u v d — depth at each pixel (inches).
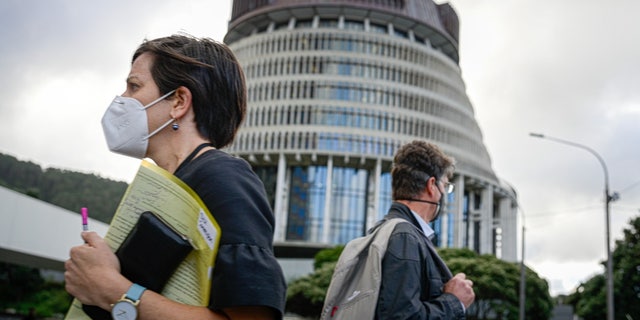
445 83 3543.3
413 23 3572.8
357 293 128.6
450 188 161.9
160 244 62.4
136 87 77.3
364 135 3228.3
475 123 3718.0
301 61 3363.7
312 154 3179.1
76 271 62.4
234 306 60.6
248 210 66.4
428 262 133.0
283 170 3203.7
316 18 3526.1
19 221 912.3
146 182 65.7
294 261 2551.7
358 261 137.9
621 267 1798.7
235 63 82.6
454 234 3272.6
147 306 60.2
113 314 59.5
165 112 75.6
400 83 3388.3
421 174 155.3
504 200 3868.1
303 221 3294.8
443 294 130.9
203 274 64.1
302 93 3297.2
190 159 73.1
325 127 3221.0
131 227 64.8
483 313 1806.1
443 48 3836.1
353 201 3339.1
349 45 3403.1
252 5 3676.2
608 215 930.1
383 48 3435.0
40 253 974.4
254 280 61.9
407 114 3331.7
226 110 79.1
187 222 64.0
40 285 2399.1
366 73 3363.7
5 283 2253.9
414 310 121.5
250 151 3238.2
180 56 76.2
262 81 3368.6
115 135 75.4
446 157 160.1
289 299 1943.9
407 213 151.4
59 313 2220.7
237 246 63.4
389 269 127.5
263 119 3297.2
